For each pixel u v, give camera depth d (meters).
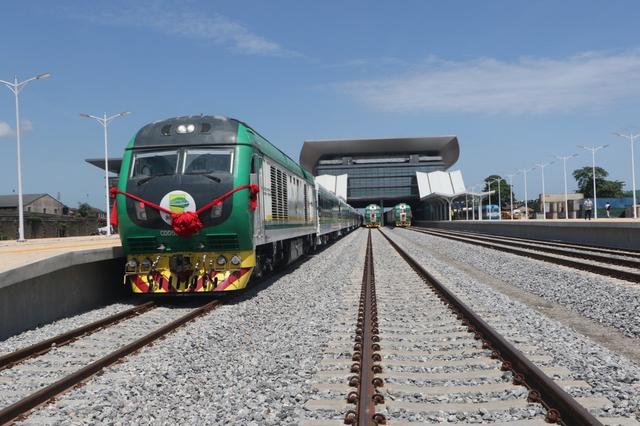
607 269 16.17
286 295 13.66
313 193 25.97
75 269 11.97
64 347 8.53
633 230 25.98
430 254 28.27
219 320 10.38
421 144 143.88
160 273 12.56
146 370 7.10
